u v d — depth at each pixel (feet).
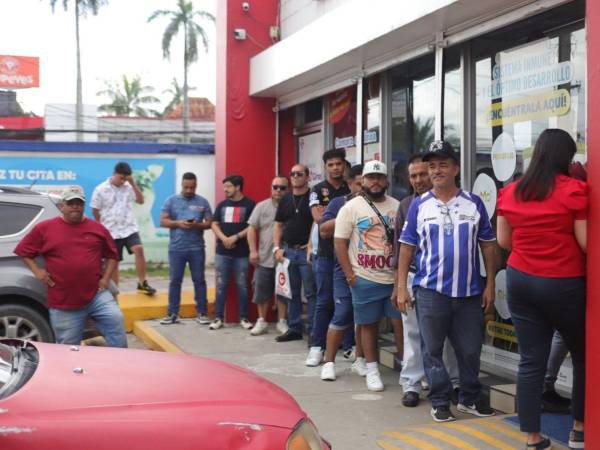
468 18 20.79
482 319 18.13
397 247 19.53
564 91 18.74
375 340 21.62
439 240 17.61
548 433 16.03
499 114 21.09
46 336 23.88
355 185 22.98
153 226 60.18
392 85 26.66
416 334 19.69
